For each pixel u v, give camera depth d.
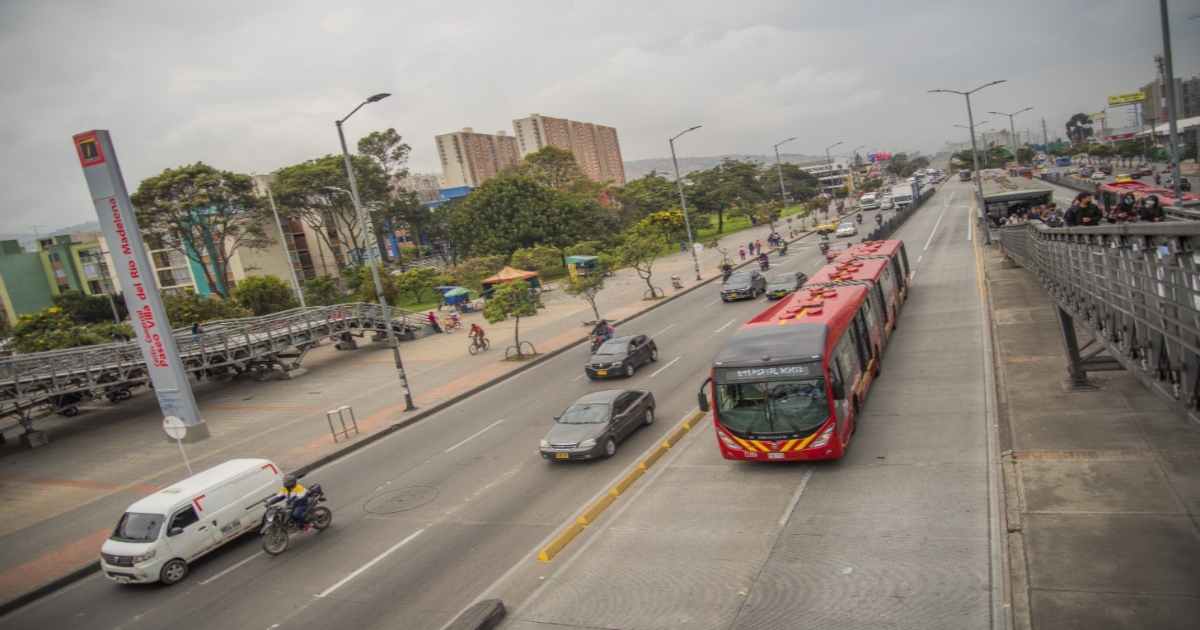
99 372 27.50
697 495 13.37
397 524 14.57
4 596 13.84
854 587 9.21
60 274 85.94
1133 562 8.55
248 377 35.53
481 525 13.83
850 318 16.89
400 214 83.69
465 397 26.36
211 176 54.03
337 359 38.09
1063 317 15.43
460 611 10.48
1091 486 10.76
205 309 45.34
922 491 11.89
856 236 65.69
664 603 9.63
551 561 11.72
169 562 13.32
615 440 17.05
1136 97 154.38
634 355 25.36
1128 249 9.01
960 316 25.98
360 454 20.83
